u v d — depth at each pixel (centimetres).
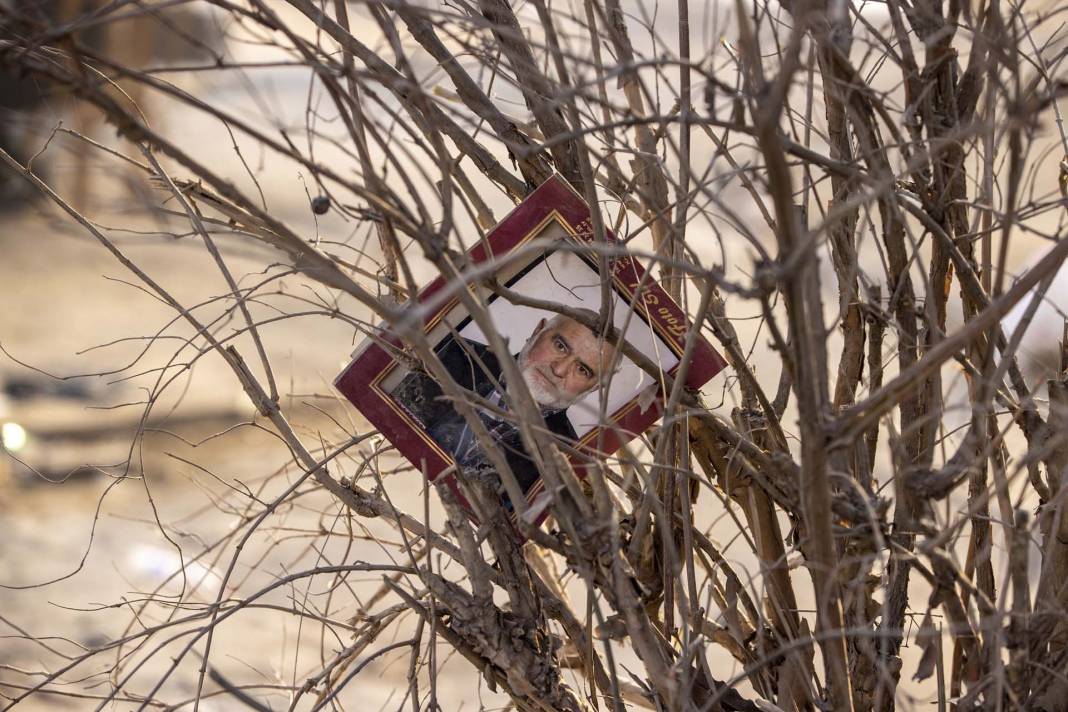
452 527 150
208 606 161
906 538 151
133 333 678
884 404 117
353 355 157
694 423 164
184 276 783
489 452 137
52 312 711
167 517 445
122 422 541
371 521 385
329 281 146
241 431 525
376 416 153
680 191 142
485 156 165
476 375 152
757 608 161
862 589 146
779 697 156
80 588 384
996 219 150
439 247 124
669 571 159
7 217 895
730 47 177
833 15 140
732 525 348
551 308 140
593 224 141
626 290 150
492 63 153
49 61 120
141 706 151
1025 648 136
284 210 549
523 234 149
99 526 438
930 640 138
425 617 158
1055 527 145
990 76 131
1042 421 151
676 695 145
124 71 112
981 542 158
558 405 153
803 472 122
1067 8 141
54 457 502
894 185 146
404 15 148
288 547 384
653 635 148
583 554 139
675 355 152
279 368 575
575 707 155
